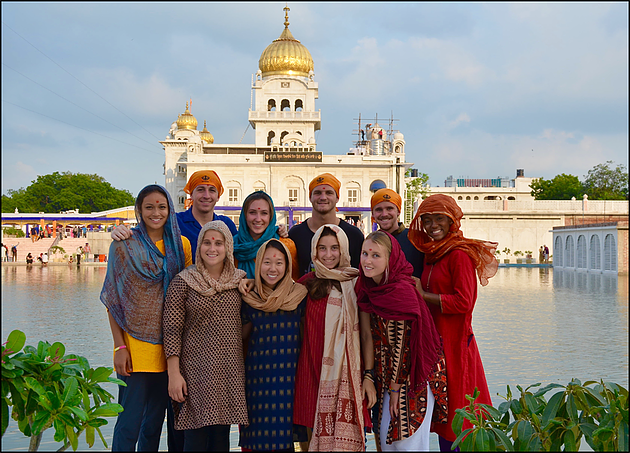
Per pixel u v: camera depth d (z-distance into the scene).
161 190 3.54
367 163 47.94
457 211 3.56
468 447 3.06
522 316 12.58
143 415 3.60
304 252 4.21
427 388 3.24
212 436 3.27
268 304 3.27
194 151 48.41
